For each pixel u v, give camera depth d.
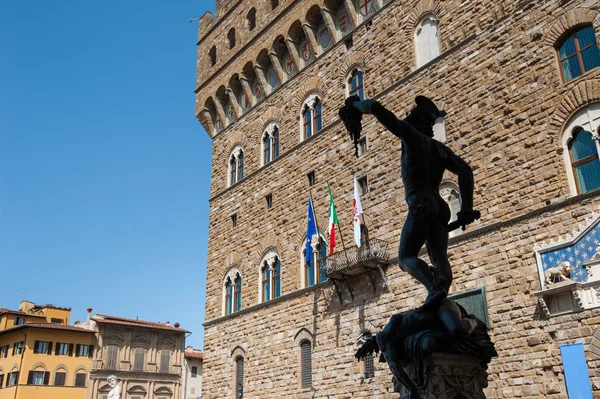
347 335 35.31
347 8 42.12
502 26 31.23
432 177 10.57
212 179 54.28
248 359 43.12
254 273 45.38
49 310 97.12
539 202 27.12
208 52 57.94
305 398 36.81
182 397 96.31
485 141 30.38
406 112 35.78
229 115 54.53
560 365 24.30
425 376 9.16
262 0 50.94
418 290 32.03
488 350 9.73
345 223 38.19
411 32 37.12
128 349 90.88
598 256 24.02
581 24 27.66
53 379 83.19
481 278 28.45
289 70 47.59
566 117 27.11
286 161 45.06
